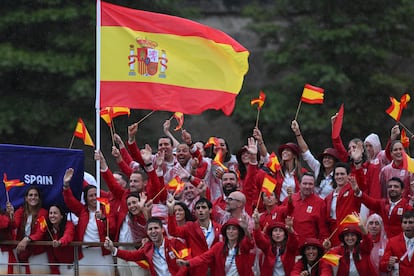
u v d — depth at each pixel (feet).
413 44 192.54
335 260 103.71
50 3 180.65
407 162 109.19
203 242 107.76
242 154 120.16
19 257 110.93
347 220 105.60
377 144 116.98
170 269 106.93
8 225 110.32
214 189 120.67
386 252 107.14
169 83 117.60
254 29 193.67
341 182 111.14
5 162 111.55
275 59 189.37
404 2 190.29
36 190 111.24
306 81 184.03
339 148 116.47
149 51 117.39
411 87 186.60
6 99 177.58
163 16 118.32
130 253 107.45
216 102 118.42
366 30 185.47
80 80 175.32
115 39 117.08
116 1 184.14
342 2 190.90
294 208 111.55
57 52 179.11
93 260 111.55
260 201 115.65
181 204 110.22
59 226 111.55
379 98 185.98
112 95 116.47
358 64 187.52
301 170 118.62
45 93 178.81
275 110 182.09
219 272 106.22
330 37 184.65
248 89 195.00
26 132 178.81
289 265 107.04
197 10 195.00
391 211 109.29
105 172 112.78
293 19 198.29
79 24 181.88
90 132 178.60
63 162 113.09
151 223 106.83
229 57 119.44
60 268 111.24
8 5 180.86
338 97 183.73
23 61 174.50
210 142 120.88
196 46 118.73
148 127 189.16
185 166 119.85
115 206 112.78
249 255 106.52
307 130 180.96
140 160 118.83
